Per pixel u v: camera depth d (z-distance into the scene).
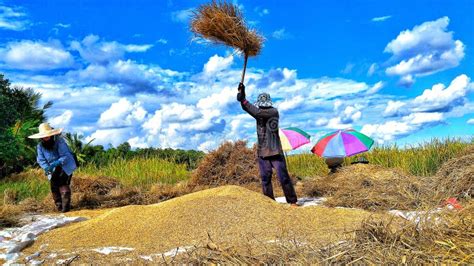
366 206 8.38
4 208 8.51
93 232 6.25
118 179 14.05
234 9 7.97
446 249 3.98
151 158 18.86
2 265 5.18
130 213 6.69
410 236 4.28
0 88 23.50
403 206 8.12
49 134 9.32
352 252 4.00
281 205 6.82
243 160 12.73
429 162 11.99
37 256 5.45
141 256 5.24
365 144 10.59
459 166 9.08
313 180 11.05
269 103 8.59
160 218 6.43
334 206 8.63
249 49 8.00
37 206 9.98
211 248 4.61
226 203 6.61
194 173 12.83
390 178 9.52
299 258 4.11
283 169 8.54
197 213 6.40
